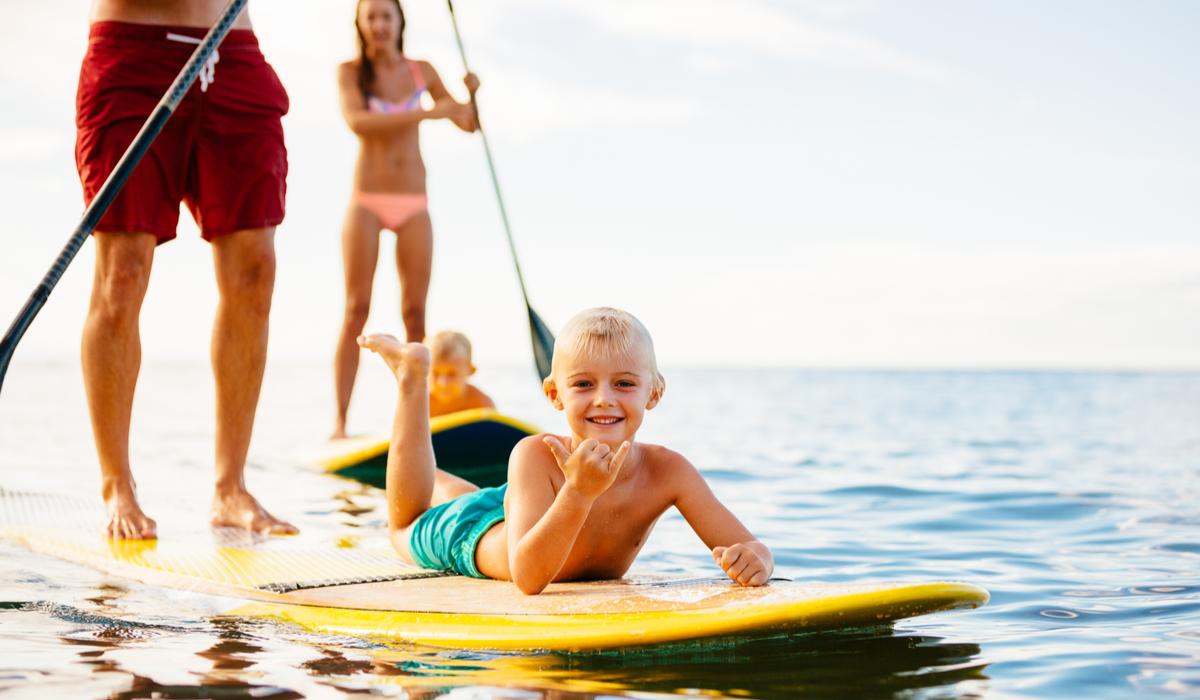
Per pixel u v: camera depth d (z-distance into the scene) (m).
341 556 2.64
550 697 1.51
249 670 1.65
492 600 2.09
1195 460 5.59
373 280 5.30
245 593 2.21
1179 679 1.61
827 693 1.54
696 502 2.32
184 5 2.89
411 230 5.30
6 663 1.65
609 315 2.25
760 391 18.78
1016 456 5.91
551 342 4.95
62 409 9.66
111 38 2.84
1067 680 1.61
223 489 3.12
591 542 2.32
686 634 1.78
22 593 2.25
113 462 2.89
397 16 5.32
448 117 5.11
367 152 5.23
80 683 1.54
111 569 2.51
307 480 4.64
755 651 1.78
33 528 2.90
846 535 3.31
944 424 8.97
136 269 2.87
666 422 9.27
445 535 2.45
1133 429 8.22
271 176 3.05
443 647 1.83
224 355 3.08
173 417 9.35
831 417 10.12
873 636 1.91
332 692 1.52
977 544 3.12
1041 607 2.19
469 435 4.64
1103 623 2.04
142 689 1.52
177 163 2.92
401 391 2.71
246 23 3.04
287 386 19.52
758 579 2.09
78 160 2.90
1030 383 24.78
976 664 1.70
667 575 2.45
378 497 4.11
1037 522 3.53
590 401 2.21
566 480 2.15
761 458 5.82
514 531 2.21
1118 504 3.87
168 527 3.02
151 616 2.07
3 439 6.43
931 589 1.82
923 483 4.59
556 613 1.94
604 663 1.72
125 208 2.82
